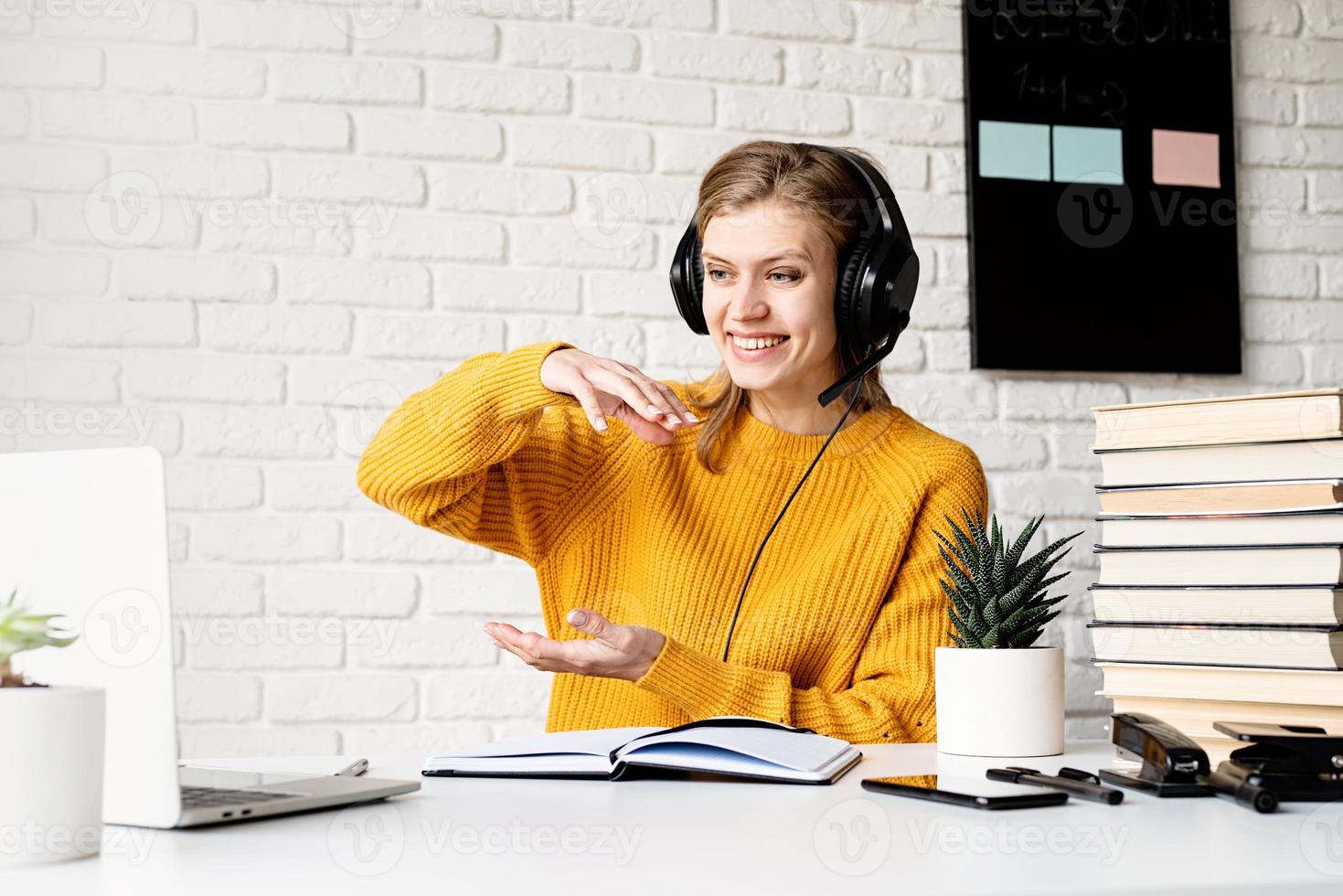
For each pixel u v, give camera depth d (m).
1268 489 0.92
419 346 2.13
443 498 1.43
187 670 2.02
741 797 0.85
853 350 1.54
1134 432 1.00
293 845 0.68
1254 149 2.48
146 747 0.72
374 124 2.14
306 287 2.10
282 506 2.07
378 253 2.13
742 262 1.41
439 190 2.16
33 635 0.70
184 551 2.03
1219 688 0.93
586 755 0.95
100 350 2.04
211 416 2.06
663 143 2.24
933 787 0.86
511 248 2.17
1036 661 1.06
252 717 2.03
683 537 1.51
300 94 2.12
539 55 2.21
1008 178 2.33
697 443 1.55
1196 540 0.96
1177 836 0.70
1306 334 2.47
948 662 1.08
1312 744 0.83
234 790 0.83
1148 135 2.40
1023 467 2.31
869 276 1.39
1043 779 0.86
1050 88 2.37
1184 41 2.43
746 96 2.28
